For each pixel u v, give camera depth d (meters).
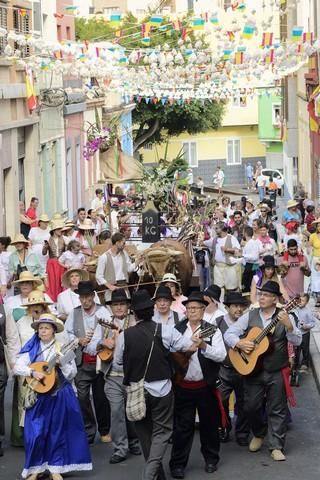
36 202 31.30
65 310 15.36
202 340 12.22
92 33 53.78
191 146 80.62
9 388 16.59
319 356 18.05
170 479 12.44
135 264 18.61
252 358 12.95
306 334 17.28
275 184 59.31
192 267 19.72
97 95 45.78
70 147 42.69
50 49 25.66
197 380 12.42
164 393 11.76
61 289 20.08
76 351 13.67
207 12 24.33
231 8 23.48
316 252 22.98
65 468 12.30
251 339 13.01
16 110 32.31
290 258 19.34
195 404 12.48
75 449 12.36
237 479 12.38
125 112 56.34
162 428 11.81
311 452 13.38
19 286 14.08
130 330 11.84
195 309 12.47
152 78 31.14
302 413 15.27
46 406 12.28
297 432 14.31
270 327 12.94
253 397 13.07
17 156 32.19
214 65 25.77
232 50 24.64
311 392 16.44
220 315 13.80
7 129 30.62
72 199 43.06
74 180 43.69
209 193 62.03
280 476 12.45
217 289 13.91
